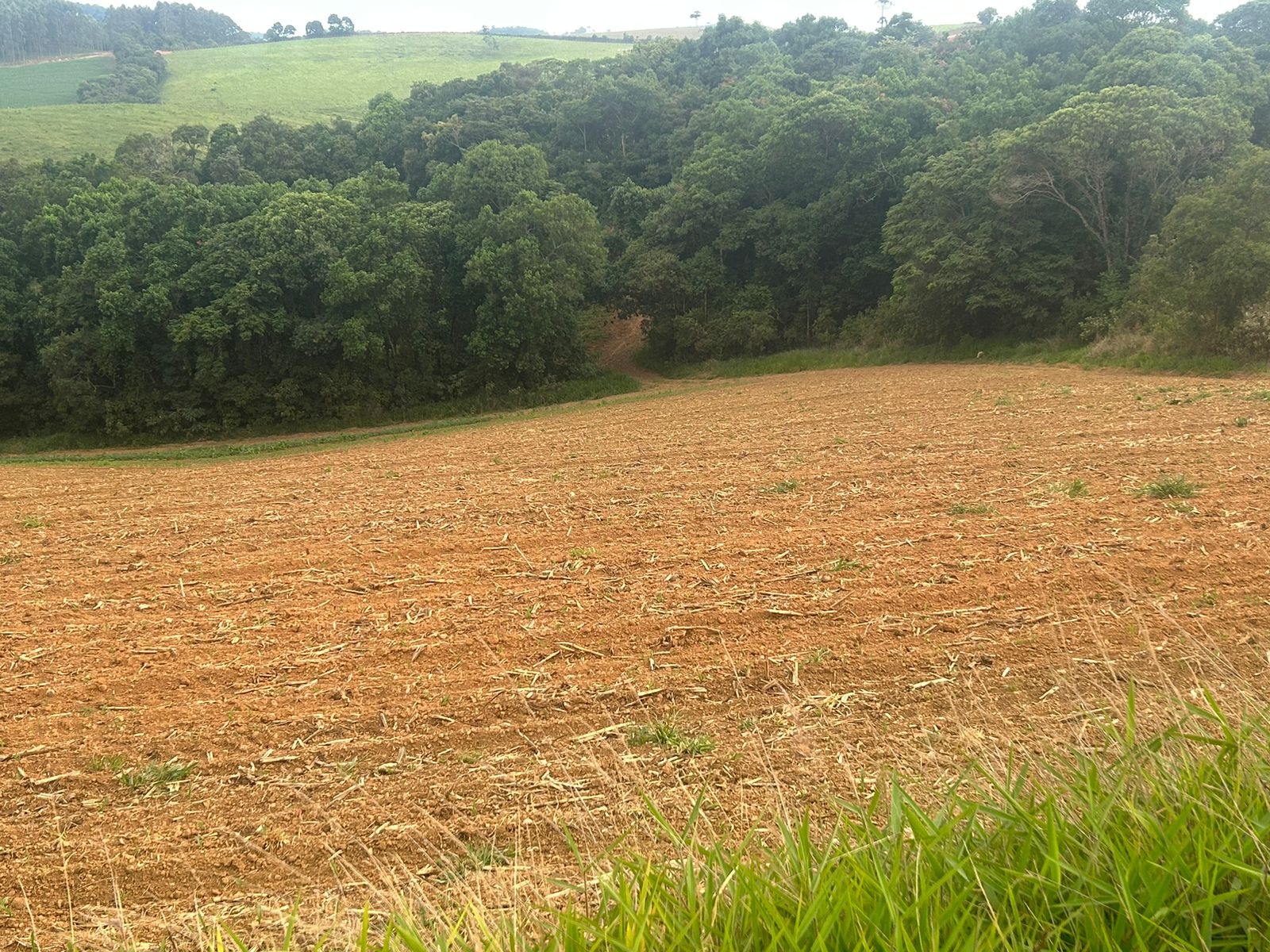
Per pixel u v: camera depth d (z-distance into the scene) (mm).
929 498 8711
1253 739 2535
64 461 24062
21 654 6027
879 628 5449
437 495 11172
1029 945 1919
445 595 6777
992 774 3078
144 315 29609
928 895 1930
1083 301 25734
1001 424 13180
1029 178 26594
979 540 7062
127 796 4109
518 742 4402
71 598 7375
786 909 2059
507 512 9602
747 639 5461
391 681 5242
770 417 17219
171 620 6625
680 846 2486
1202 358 18078
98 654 5938
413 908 2969
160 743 4617
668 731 4312
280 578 7645
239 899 3297
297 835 3693
